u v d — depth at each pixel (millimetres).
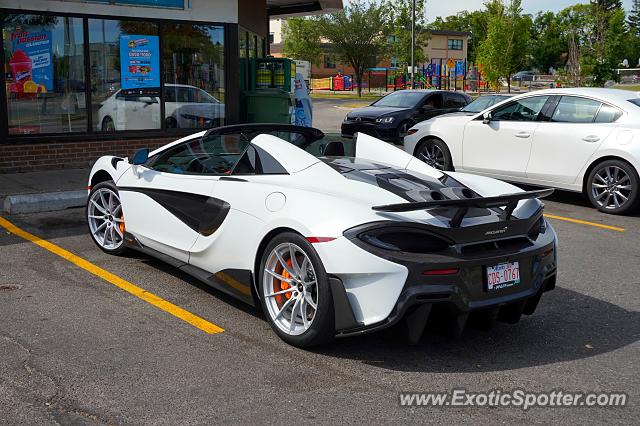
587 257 6578
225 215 4637
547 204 9305
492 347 4297
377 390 3645
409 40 41625
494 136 9602
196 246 4953
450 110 16688
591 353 4238
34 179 9500
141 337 4293
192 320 4625
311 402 3482
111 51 10805
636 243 7141
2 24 9688
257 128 5410
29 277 5504
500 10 34250
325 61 68375
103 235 6340
